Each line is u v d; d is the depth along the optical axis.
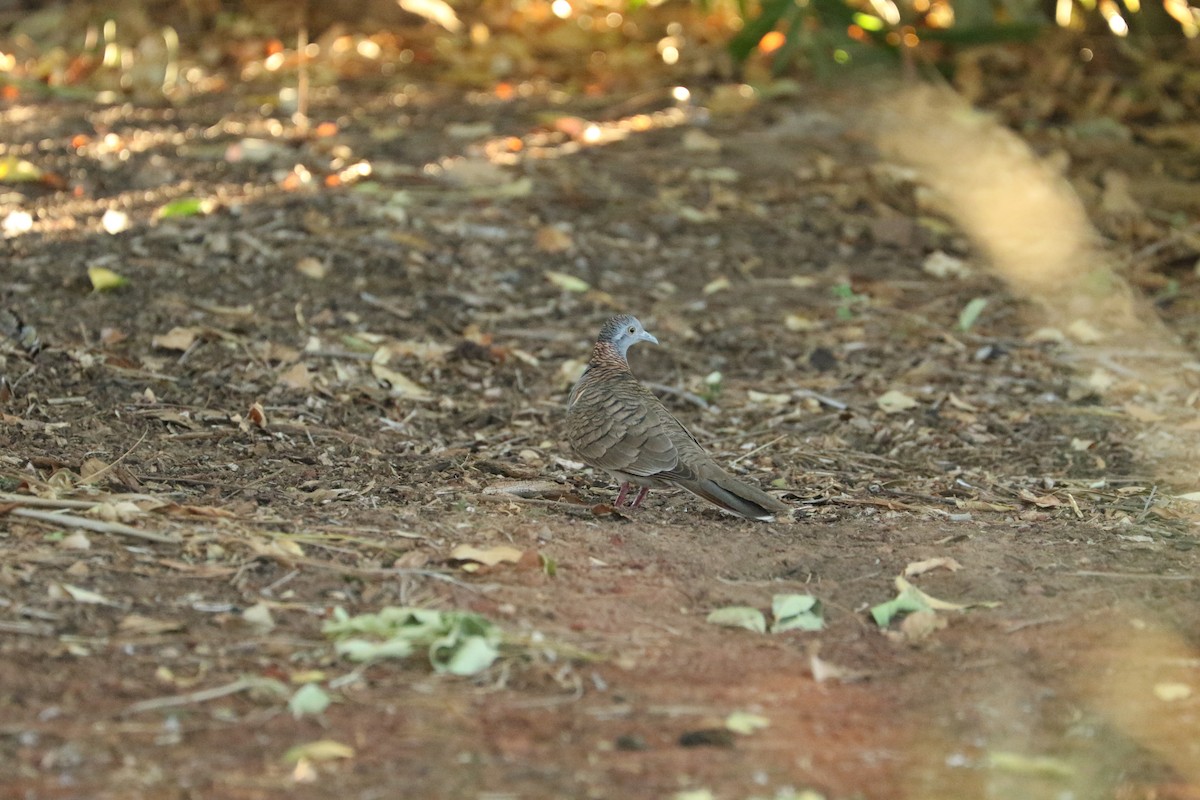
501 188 17.05
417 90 21.06
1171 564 9.18
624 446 9.82
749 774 6.45
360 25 23.64
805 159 18.67
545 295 14.79
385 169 17.22
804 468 11.27
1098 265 16.11
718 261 15.99
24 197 15.91
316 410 11.60
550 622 7.86
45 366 11.66
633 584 8.47
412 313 13.93
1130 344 14.38
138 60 21.56
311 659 7.26
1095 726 7.10
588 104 20.59
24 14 23.56
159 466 10.05
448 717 6.79
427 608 7.89
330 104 20.19
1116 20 21.77
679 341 14.13
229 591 7.92
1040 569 9.01
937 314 15.09
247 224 15.35
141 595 7.75
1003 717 7.12
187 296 13.57
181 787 6.06
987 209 17.44
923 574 8.84
